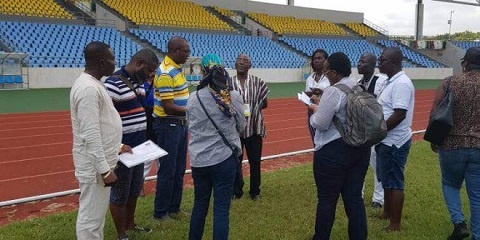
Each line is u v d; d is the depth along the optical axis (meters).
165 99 4.56
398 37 42.12
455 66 37.75
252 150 5.62
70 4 28.17
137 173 4.42
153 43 26.67
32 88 19.73
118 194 4.11
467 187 4.17
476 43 39.31
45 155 8.52
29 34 22.33
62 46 22.52
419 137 11.12
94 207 3.41
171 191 4.89
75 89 3.27
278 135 11.16
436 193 5.92
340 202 5.58
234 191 5.75
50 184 6.62
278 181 6.55
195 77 24.00
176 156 4.88
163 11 31.58
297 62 30.80
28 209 5.48
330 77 3.85
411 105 4.49
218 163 3.69
